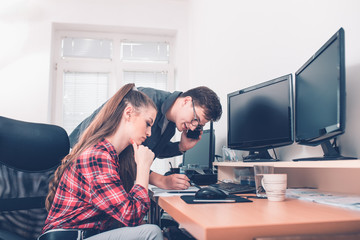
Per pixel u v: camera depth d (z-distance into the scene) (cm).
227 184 152
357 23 116
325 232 61
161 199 107
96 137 108
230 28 245
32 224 124
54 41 363
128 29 369
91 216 100
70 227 98
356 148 116
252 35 207
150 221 179
